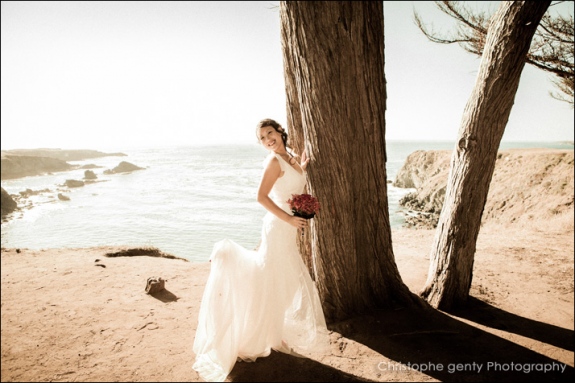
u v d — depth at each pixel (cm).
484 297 396
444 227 355
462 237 340
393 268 346
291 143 329
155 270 504
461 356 273
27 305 371
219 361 240
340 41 260
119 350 281
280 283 259
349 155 291
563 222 881
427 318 325
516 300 390
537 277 470
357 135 293
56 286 432
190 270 508
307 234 356
